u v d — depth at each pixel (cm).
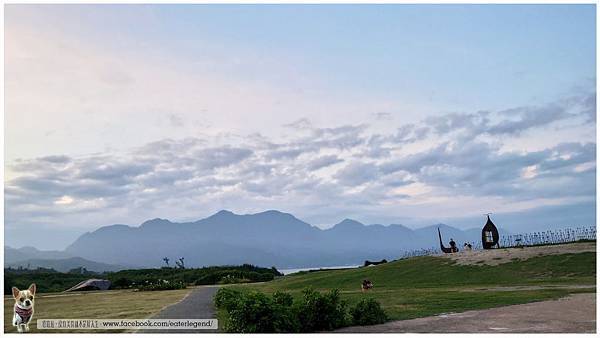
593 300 1948
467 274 3659
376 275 4178
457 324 1413
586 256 3569
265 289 3859
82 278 6419
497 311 1697
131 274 6925
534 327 1341
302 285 4269
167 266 8756
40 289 5172
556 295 2206
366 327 1395
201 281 5847
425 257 4566
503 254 4072
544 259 3672
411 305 1966
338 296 1420
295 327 1341
